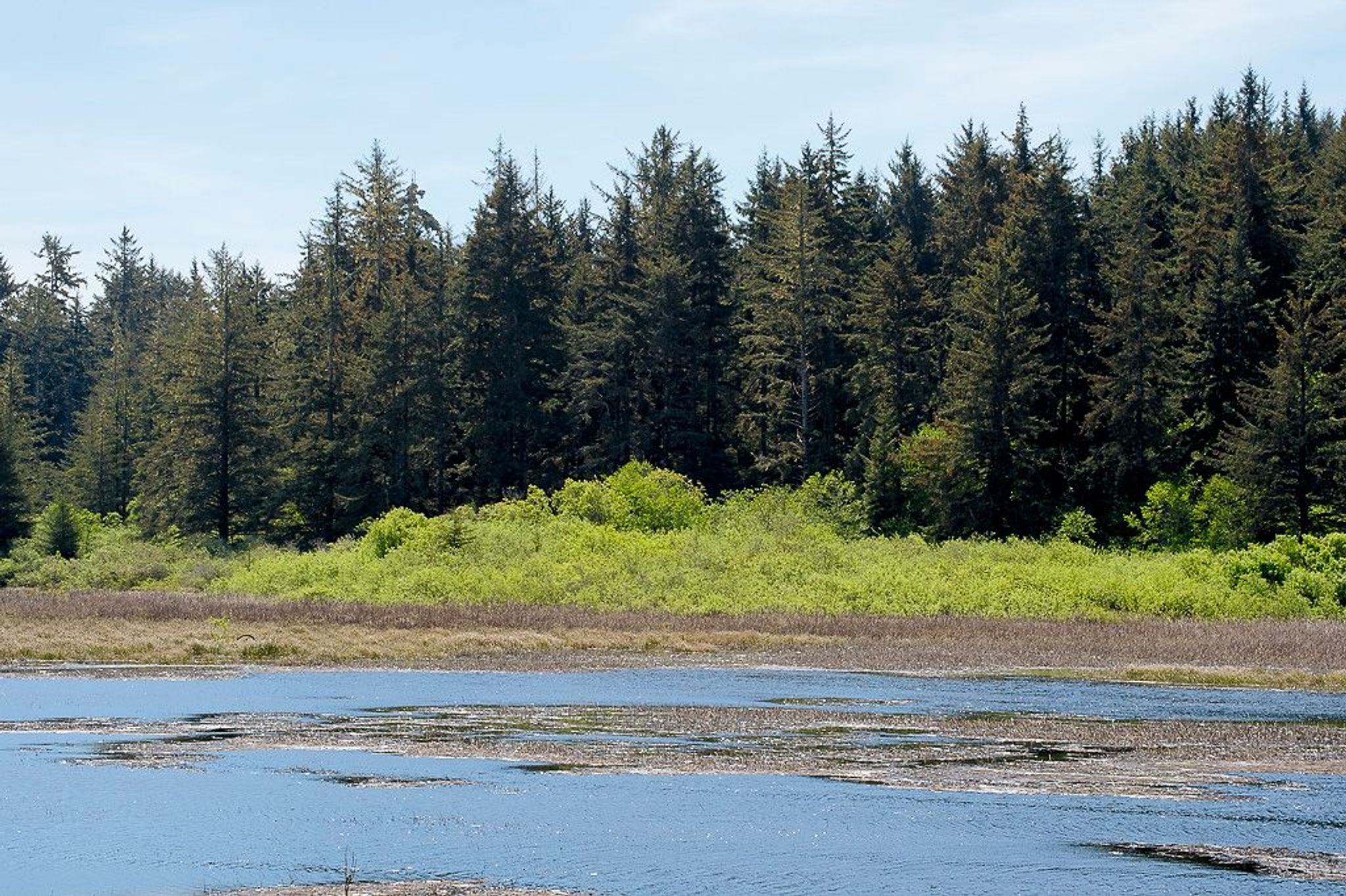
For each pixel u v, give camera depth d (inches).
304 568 2763.3
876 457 3371.1
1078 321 3531.0
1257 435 2920.8
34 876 722.2
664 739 1136.2
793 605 2268.7
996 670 1653.5
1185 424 3267.7
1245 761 1051.3
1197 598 2225.6
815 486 3316.9
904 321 3661.4
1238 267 3277.6
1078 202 3811.5
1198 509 3048.7
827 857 760.3
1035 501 3250.5
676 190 4466.0
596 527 2874.0
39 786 929.5
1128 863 752.3
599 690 1464.1
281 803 883.4
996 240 3408.0
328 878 721.0
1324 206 3599.9
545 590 2374.5
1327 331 3024.1
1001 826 832.3
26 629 1929.1
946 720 1248.8
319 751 1066.7
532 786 940.0
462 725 1208.2
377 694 1422.2
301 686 1485.0
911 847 783.1
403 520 2842.0
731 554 2605.8
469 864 744.3
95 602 2348.7
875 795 916.0
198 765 1008.9
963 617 2181.3
